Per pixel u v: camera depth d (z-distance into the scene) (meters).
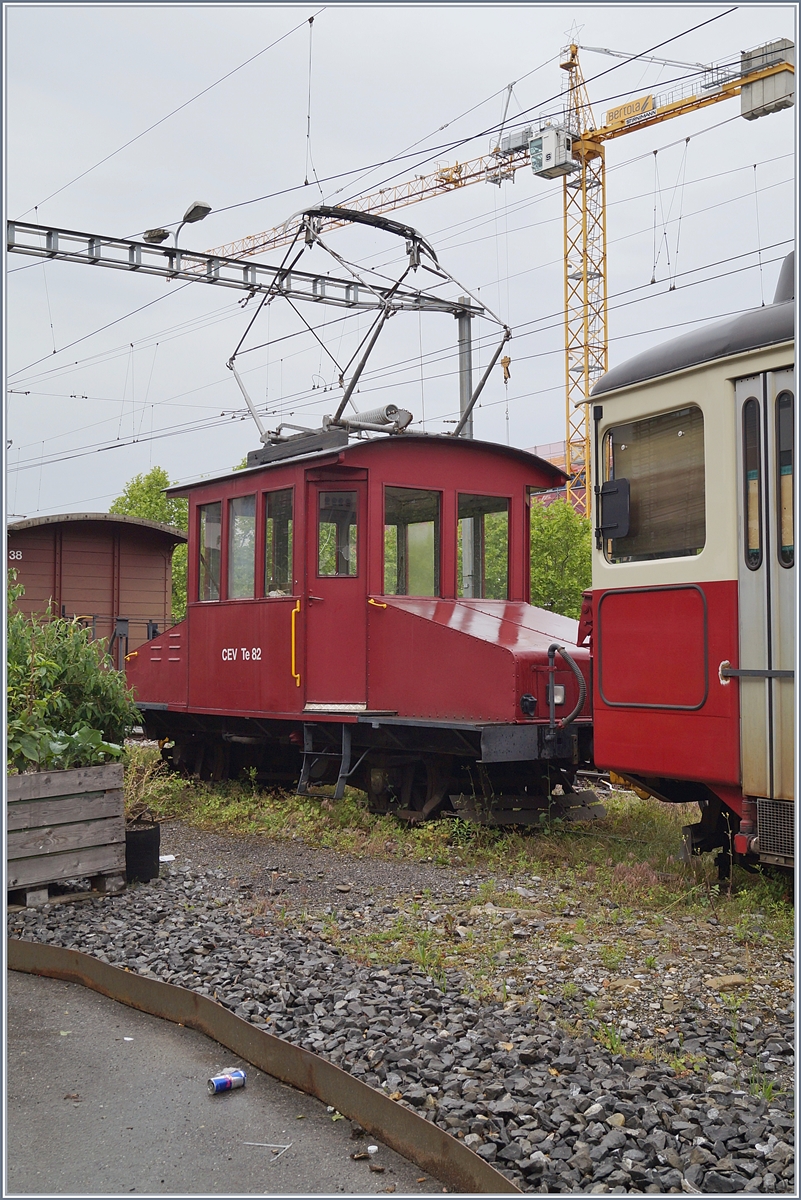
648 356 7.21
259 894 7.27
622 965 5.57
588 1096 3.89
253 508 11.52
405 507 10.40
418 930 6.25
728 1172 3.38
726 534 6.46
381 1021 4.68
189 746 13.81
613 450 7.54
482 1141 3.59
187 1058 4.54
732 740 6.38
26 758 6.90
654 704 6.95
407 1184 3.45
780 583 6.11
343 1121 3.92
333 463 10.11
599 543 7.55
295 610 10.55
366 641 10.13
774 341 6.21
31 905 6.79
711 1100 3.88
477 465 10.84
